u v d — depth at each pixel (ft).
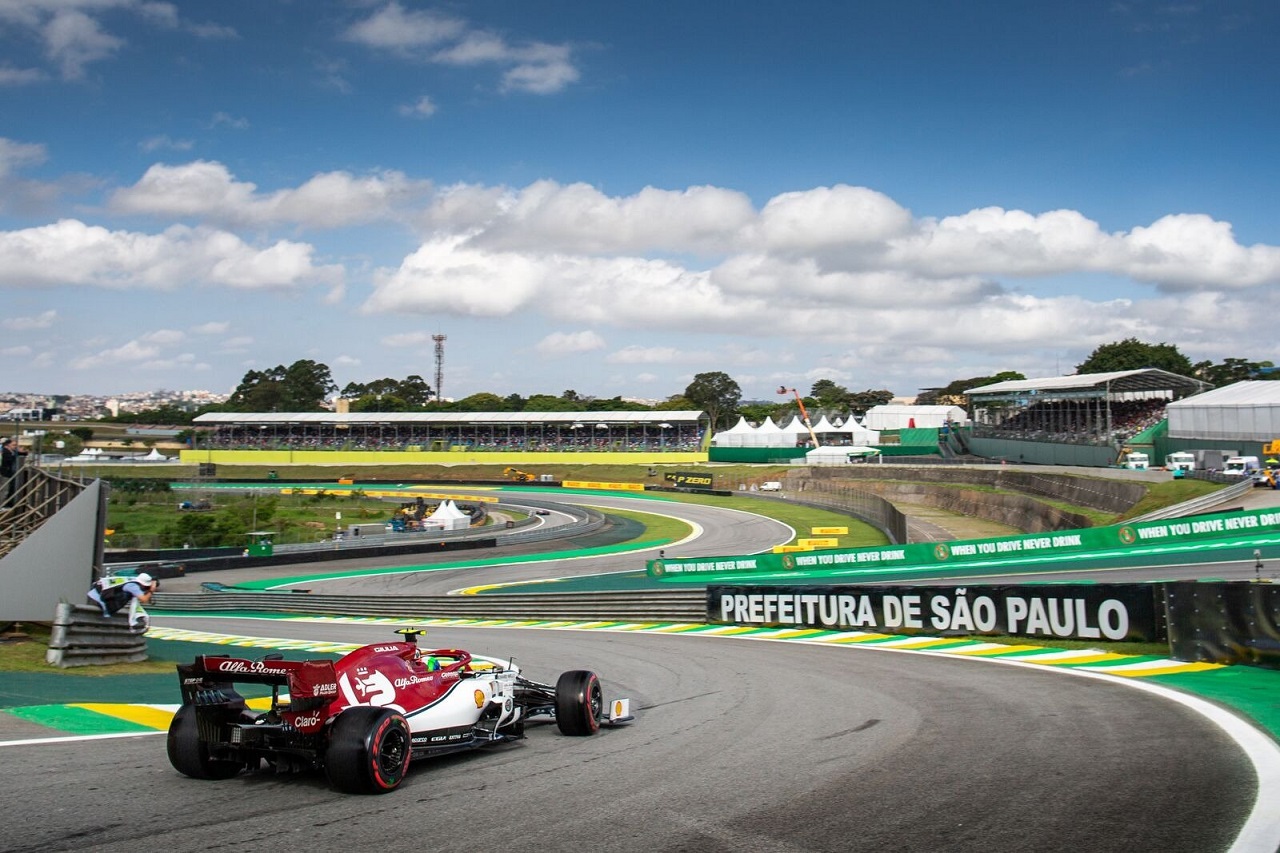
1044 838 18.42
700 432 393.29
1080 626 50.24
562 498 297.12
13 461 61.98
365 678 24.07
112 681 43.14
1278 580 76.23
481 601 96.37
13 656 47.44
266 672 23.39
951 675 42.27
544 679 47.91
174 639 79.92
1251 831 18.43
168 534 184.75
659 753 27.12
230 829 19.47
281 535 204.85
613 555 168.55
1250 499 127.95
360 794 22.34
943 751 26.21
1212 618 41.98
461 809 20.98
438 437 412.36
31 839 18.81
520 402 604.08
